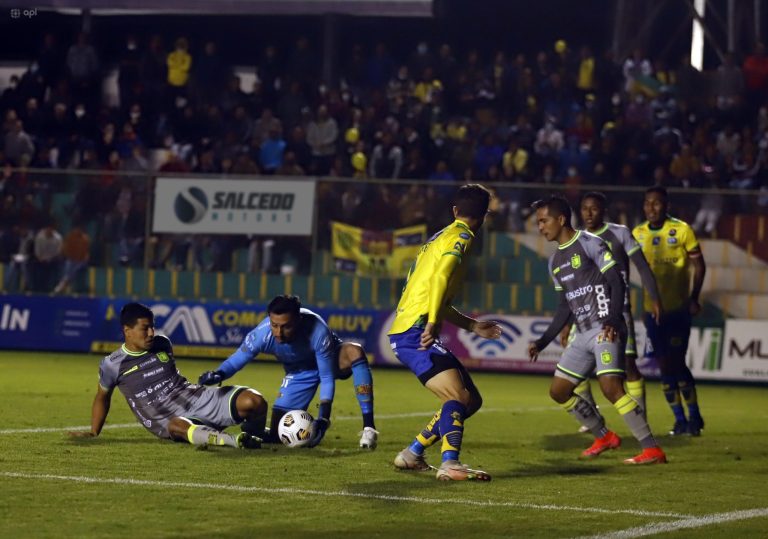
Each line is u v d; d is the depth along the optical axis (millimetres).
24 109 73750
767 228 56469
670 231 34719
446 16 81688
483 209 23531
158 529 17797
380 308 58062
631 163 64750
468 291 58000
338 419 35000
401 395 44531
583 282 26891
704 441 32656
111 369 27641
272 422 28469
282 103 71875
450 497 21234
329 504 20266
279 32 83125
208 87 74625
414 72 74188
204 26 83438
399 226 57531
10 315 60844
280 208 58219
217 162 68062
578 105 70750
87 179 59562
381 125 69250
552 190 56688
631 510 20516
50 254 60156
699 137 67188
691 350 57094
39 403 36719
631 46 77812
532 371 57750
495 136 67500
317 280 58281
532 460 27219
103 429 30078
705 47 80875
